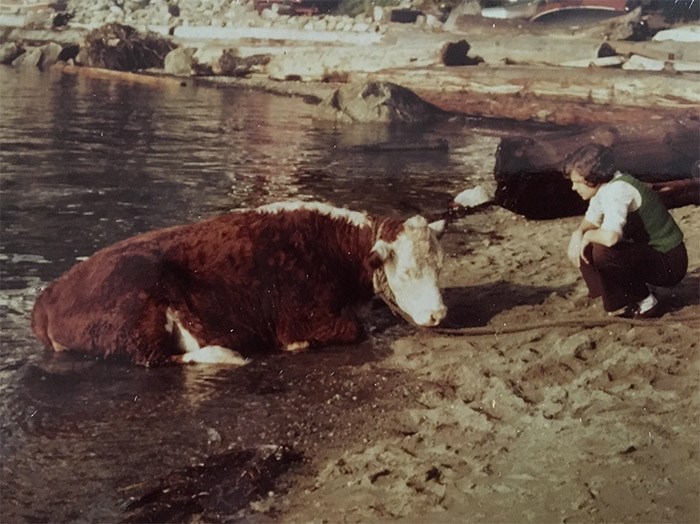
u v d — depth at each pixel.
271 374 4.60
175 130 5.18
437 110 5.58
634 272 4.73
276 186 5.25
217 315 4.84
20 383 4.37
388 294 5.16
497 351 4.59
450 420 3.99
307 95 5.54
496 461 3.62
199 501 3.55
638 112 5.50
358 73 5.61
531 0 5.69
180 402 4.27
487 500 3.39
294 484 3.65
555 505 3.31
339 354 4.82
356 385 4.42
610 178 4.94
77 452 3.85
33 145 5.12
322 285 5.02
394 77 5.62
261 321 4.92
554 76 5.59
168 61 5.50
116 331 4.71
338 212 5.14
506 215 5.70
